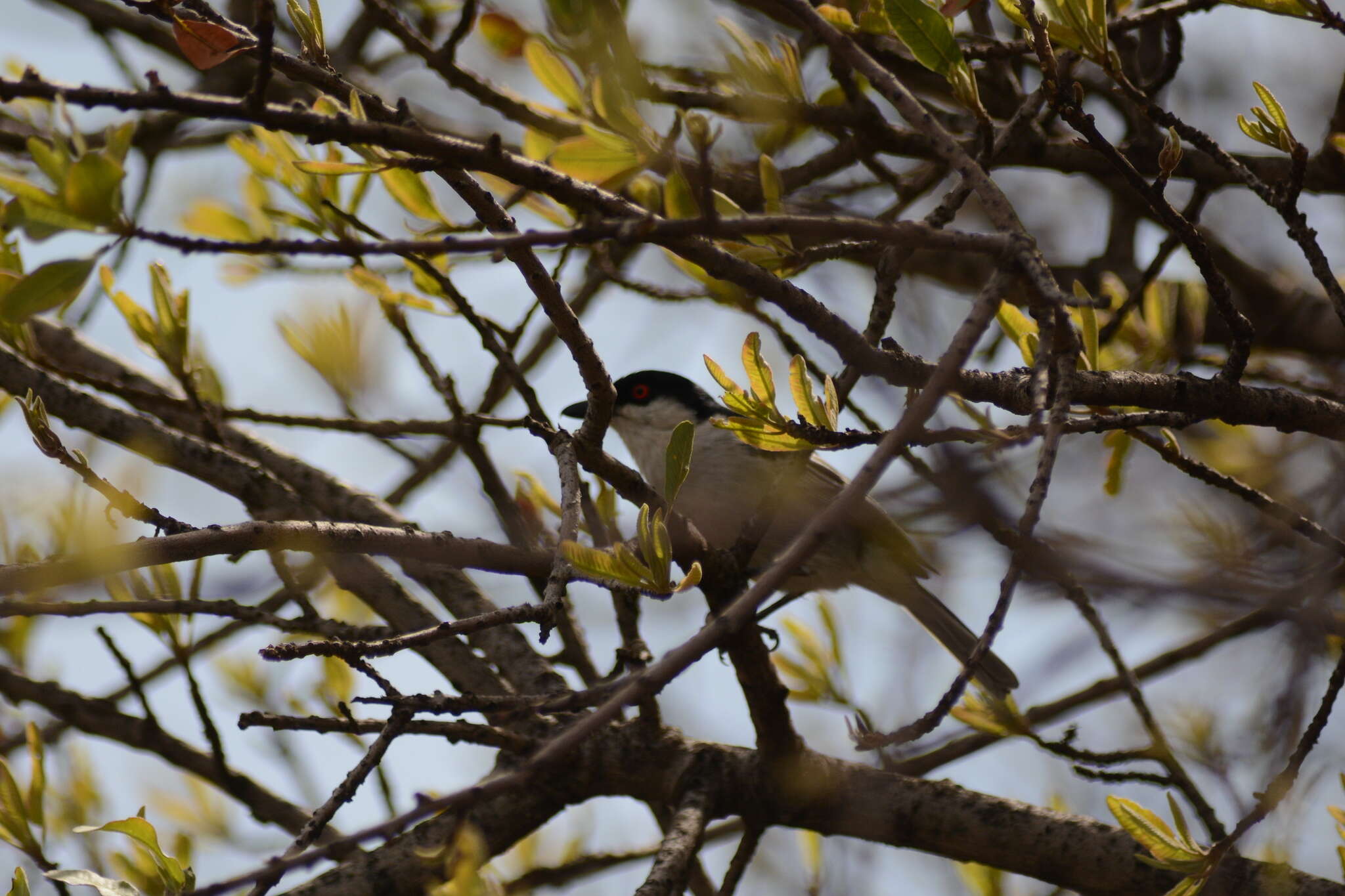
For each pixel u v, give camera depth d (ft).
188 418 29.01
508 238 12.46
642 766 24.86
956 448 15.92
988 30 28.04
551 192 14.30
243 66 36.76
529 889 26.81
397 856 23.76
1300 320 34.45
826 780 24.17
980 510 15.70
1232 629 21.67
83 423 26.35
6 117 28.43
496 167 13.70
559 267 24.62
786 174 27.94
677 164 15.58
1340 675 17.11
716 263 15.99
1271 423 19.57
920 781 24.47
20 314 11.29
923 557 16.44
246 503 26.11
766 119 23.82
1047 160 28.89
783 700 23.18
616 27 15.81
